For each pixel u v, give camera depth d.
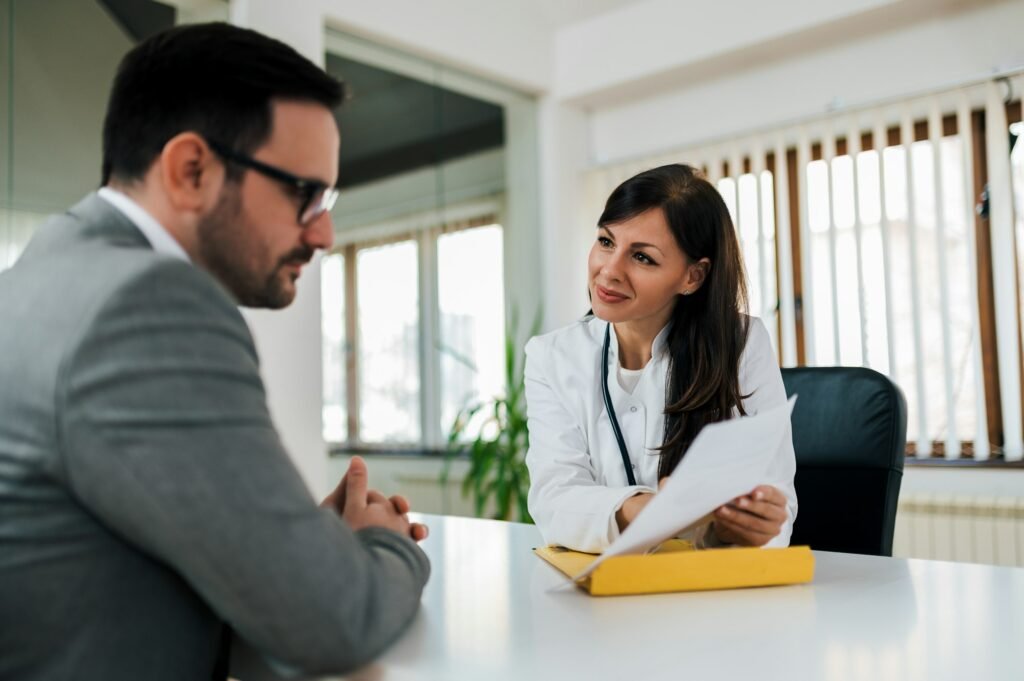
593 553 1.23
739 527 1.09
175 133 0.76
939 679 0.67
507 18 4.14
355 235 3.43
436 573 1.12
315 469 3.14
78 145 2.51
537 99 4.44
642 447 1.44
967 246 3.19
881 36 3.53
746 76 3.96
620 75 4.13
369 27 3.47
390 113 3.66
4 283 0.74
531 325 4.25
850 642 0.78
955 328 3.22
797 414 1.70
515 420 3.87
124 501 0.64
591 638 0.80
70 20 2.52
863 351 3.39
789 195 3.74
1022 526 2.90
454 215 3.88
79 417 0.63
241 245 0.79
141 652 0.70
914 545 3.12
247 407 0.70
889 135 3.49
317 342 3.19
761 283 3.72
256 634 0.68
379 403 3.44
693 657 0.74
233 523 0.65
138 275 0.67
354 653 0.70
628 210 1.36
